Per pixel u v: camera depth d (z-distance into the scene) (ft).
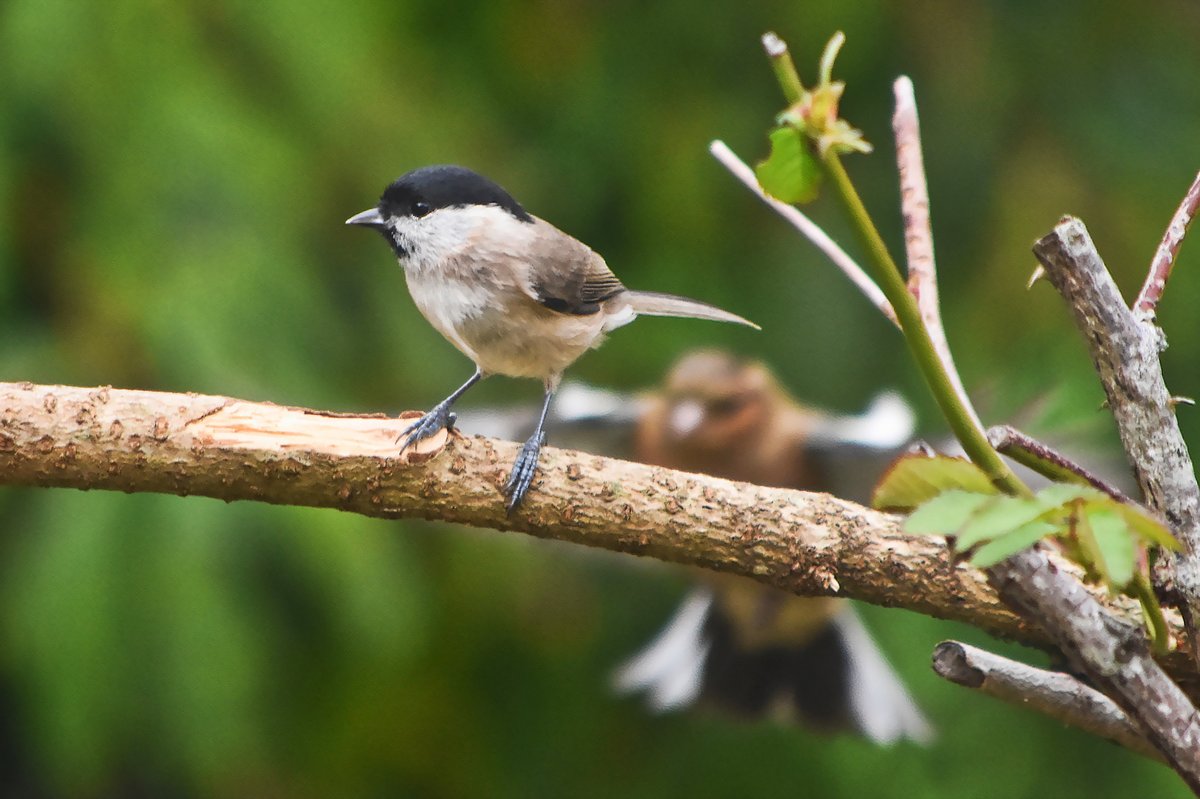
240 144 33.06
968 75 40.96
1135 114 40.75
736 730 39.55
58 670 30.53
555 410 29.63
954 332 38.88
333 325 33.83
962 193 40.83
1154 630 11.29
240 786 36.24
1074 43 41.47
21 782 37.37
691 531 17.22
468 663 39.78
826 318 40.09
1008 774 36.88
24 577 31.04
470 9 41.83
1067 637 11.28
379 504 17.58
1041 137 40.57
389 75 36.24
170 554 30.96
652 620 39.88
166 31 33.32
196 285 31.89
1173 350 38.83
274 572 33.06
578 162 41.09
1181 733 11.05
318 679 36.11
